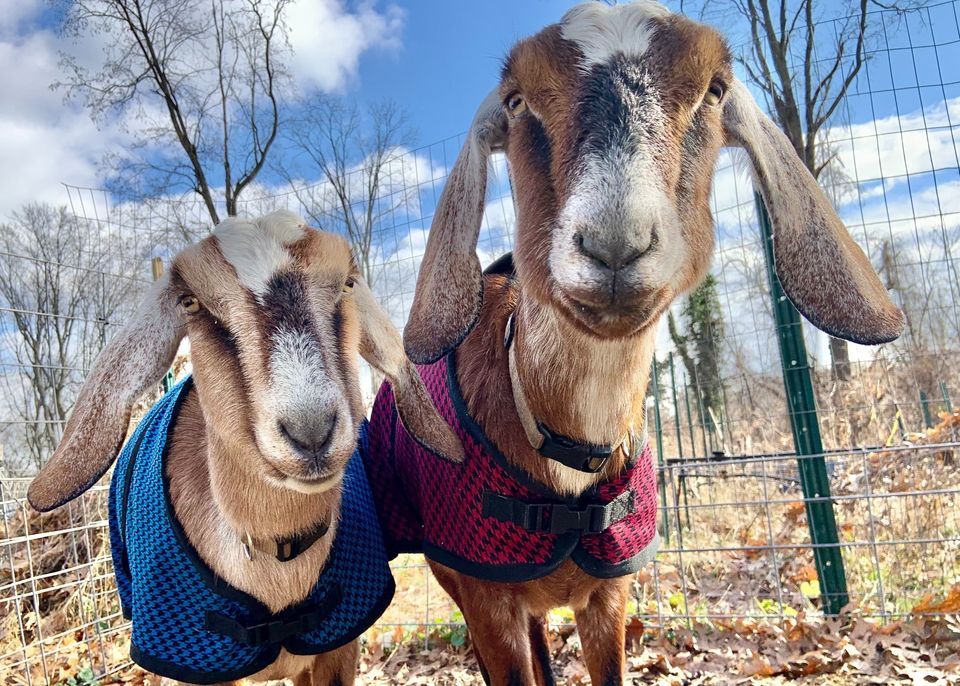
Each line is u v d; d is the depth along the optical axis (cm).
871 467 124
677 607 102
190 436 61
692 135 44
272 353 47
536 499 56
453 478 60
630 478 57
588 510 56
